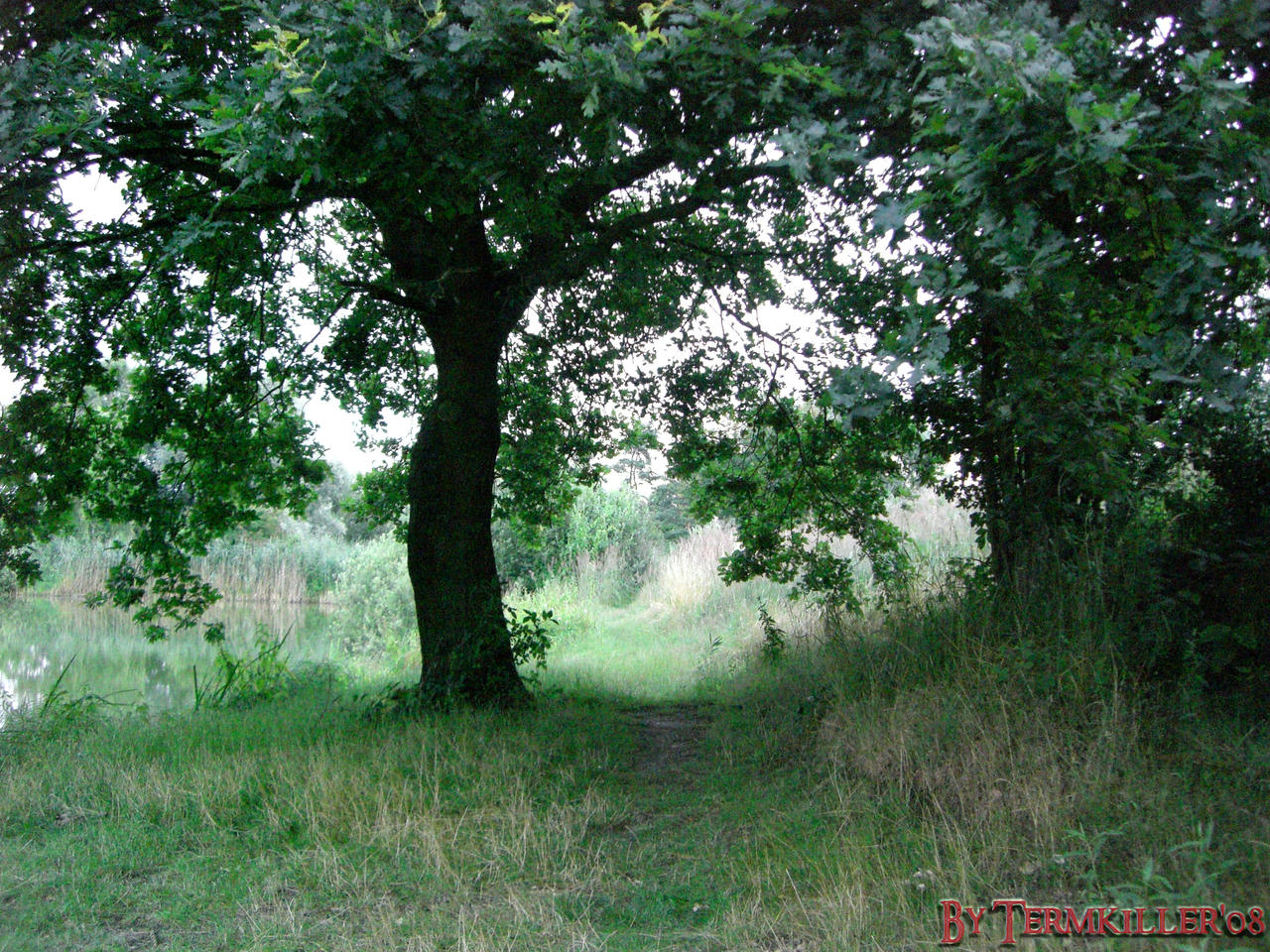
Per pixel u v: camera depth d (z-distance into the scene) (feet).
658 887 13.89
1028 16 12.55
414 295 27.76
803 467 32.96
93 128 18.16
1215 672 16.10
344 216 33.91
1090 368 14.07
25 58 19.25
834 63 16.49
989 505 21.65
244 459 35.45
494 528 77.87
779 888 13.32
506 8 15.06
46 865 15.02
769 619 34.63
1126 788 13.05
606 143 17.46
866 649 22.06
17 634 71.82
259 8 15.35
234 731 22.98
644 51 15.07
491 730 22.70
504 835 15.65
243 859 14.98
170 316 32.22
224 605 99.86
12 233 24.62
